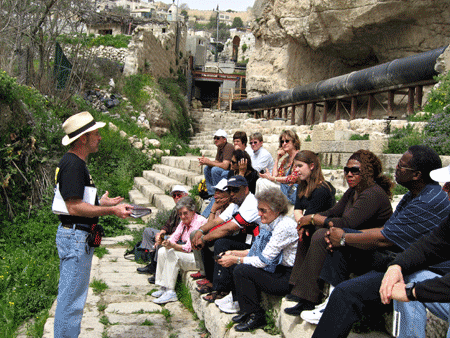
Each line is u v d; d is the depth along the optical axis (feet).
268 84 71.56
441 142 25.63
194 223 16.38
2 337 13.93
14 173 26.71
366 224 9.66
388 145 28.45
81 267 10.59
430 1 44.29
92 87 49.39
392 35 51.03
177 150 51.21
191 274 15.76
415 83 39.93
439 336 8.00
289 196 16.14
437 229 7.42
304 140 40.09
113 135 44.70
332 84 50.60
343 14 51.11
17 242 23.32
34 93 35.68
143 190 36.47
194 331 13.51
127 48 58.39
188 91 85.10
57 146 31.91
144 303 15.66
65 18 43.14
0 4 36.47
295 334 9.76
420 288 6.79
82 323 13.51
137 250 20.77
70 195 10.21
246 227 13.34
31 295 16.69
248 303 11.53
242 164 16.71
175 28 73.77
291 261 11.64
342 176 25.99
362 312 8.25
